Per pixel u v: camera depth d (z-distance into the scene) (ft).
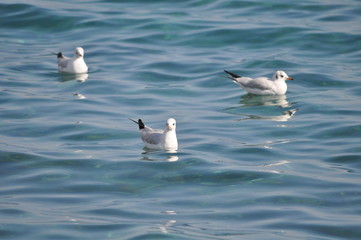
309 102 69.36
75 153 55.31
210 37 91.76
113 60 84.43
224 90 74.95
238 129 61.72
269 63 82.48
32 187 48.47
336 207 44.88
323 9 101.86
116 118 64.39
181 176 50.65
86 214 43.73
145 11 102.32
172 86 75.41
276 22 96.37
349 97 70.44
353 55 85.20
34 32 95.45
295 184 48.75
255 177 50.16
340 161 53.36
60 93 72.02
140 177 50.52
